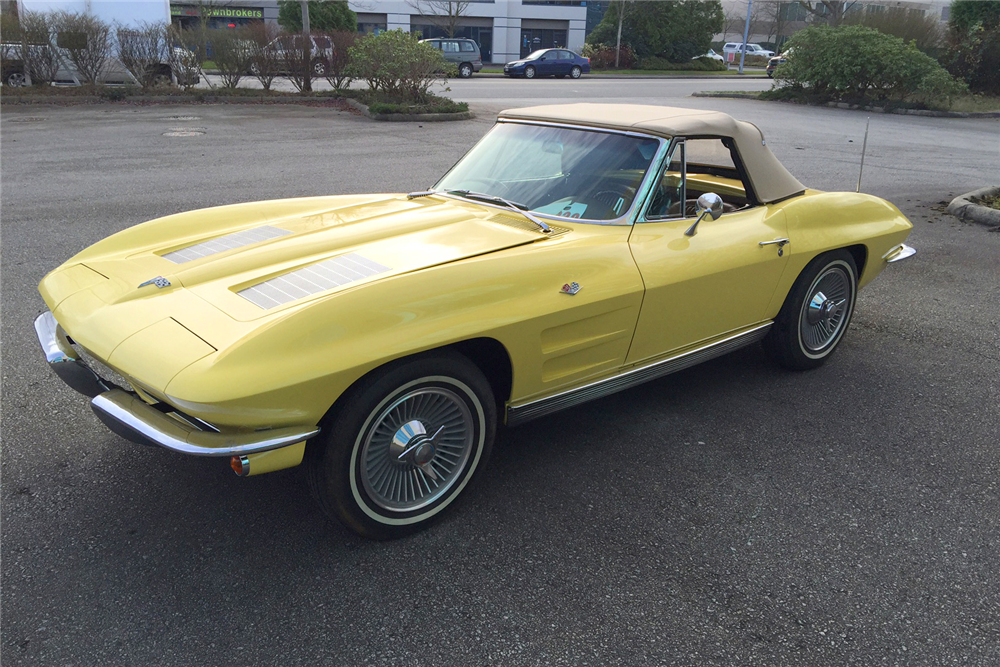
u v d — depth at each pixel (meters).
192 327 2.35
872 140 14.41
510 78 31.53
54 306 2.76
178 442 2.20
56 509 2.74
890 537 2.75
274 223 3.36
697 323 3.40
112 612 2.25
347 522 2.49
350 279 2.54
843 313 4.26
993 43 23.55
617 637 2.22
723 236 3.43
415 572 2.48
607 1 48.34
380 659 2.11
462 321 2.51
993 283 5.91
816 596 2.43
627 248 3.07
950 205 8.27
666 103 20.61
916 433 3.54
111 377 3.09
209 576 2.42
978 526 2.84
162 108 16.45
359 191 8.50
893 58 20.28
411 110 15.73
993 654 2.21
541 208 3.35
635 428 3.52
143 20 18.08
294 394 2.18
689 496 2.97
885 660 2.18
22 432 3.27
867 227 4.14
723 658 2.16
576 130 3.59
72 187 8.47
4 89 16.80
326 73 19.50
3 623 2.19
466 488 2.80
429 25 43.69
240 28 19.11
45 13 17.36
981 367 4.33
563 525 2.75
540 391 2.92
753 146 3.77
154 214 7.27
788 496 2.99
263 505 2.81
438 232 3.04
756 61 53.94
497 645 2.18
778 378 4.14
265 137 12.70
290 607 2.30
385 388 2.37
